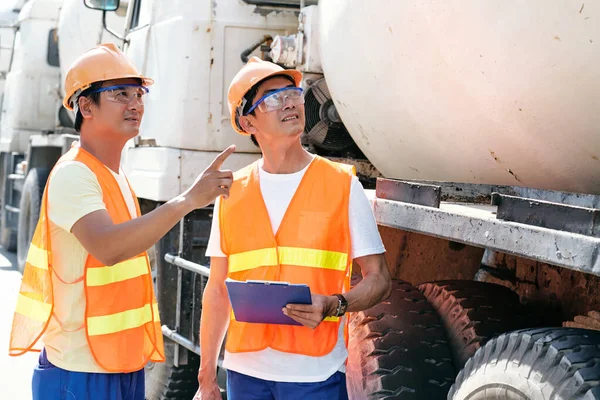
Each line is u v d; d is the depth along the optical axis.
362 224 2.39
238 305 2.27
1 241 9.96
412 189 2.68
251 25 4.32
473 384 2.39
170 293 4.47
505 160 2.73
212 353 2.59
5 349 6.18
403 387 2.76
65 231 2.34
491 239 2.22
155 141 4.47
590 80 2.27
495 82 2.50
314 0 4.34
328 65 3.47
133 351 2.42
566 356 2.08
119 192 2.43
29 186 7.93
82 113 2.42
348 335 2.77
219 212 2.53
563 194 2.59
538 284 3.14
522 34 2.35
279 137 2.42
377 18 2.92
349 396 2.90
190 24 4.26
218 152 4.31
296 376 2.35
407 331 2.89
